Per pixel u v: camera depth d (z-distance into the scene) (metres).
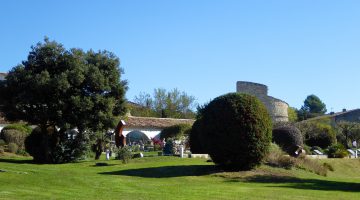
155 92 80.62
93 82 29.92
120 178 17.75
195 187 15.56
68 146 29.55
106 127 30.95
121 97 31.89
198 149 30.30
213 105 20.27
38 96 29.27
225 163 20.28
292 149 31.72
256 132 19.73
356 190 16.39
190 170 20.52
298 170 22.92
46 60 29.97
